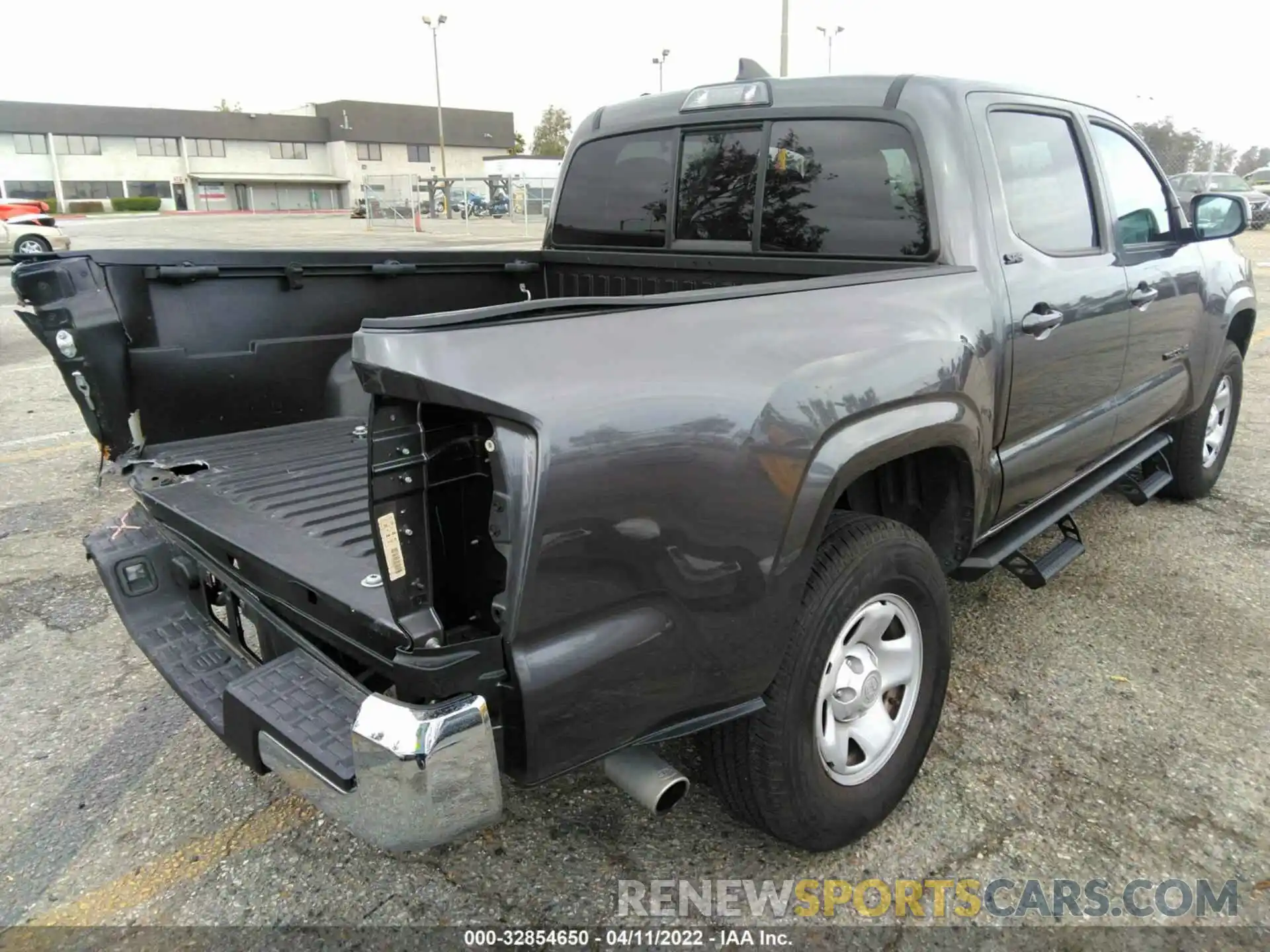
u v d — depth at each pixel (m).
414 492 1.71
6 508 5.32
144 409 3.22
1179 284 4.01
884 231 3.05
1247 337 5.18
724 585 1.96
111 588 2.72
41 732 3.17
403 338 1.61
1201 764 2.89
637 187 3.90
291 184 80.69
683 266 3.73
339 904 2.40
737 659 2.04
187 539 2.56
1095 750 2.96
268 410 3.54
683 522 1.88
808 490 2.07
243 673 2.47
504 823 2.68
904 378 2.34
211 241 27.56
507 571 1.71
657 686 1.94
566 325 1.83
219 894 2.44
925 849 2.55
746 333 2.09
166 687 3.46
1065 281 3.14
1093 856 2.51
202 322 3.32
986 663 3.50
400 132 82.31
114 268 3.07
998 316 2.80
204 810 2.77
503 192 43.25
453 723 1.68
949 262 2.85
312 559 2.17
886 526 2.42
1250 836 2.58
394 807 1.70
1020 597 4.05
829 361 2.18
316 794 1.83
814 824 2.37
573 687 1.81
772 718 2.20
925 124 2.89
